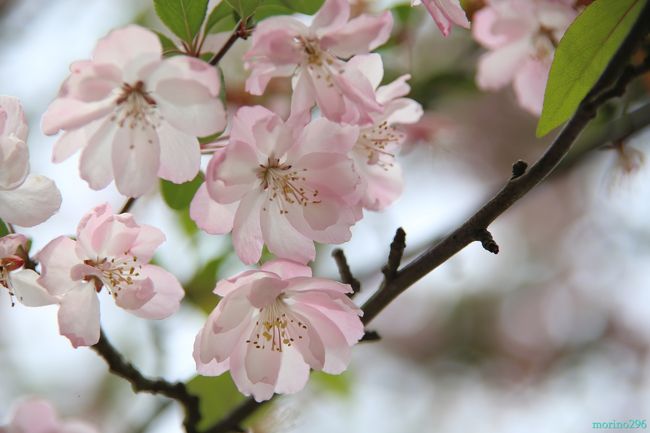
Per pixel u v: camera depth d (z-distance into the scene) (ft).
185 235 3.26
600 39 2.77
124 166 2.73
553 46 3.13
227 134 2.83
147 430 3.29
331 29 2.74
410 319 4.84
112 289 2.76
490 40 3.17
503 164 4.03
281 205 2.76
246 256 2.76
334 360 2.81
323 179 2.76
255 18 2.85
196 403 2.94
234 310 2.75
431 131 3.36
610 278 4.80
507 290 4.83
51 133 2.69
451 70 3.42
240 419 2.95
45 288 2.73
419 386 4.75
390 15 2.75
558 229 4.84
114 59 2.68
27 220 2.75
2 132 2.73
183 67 2.68
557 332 4.82
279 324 2.80
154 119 2.72
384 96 2.88
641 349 4.75
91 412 3.78
